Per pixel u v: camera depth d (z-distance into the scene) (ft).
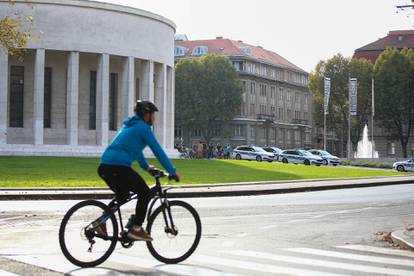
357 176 167.22
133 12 222.07
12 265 36.37
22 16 207.00
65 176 130.52
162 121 238.48
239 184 118.93
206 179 131.54
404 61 364.99
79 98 224.12
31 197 88.58
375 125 380.37
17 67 216.54
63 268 35.73
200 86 386.32
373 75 370.73
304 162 271.90
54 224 57.16
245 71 458.91
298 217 67.56
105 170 36.32
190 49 481.05
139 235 36.52
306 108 556.92
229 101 389.39
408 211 75.87
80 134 223.10
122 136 36.40
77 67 212.23
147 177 130.93
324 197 98.32
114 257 39.99
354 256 42.16
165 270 35.68
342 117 389.19
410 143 426.51
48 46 208.74
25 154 202.49
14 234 50.14
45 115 219.82
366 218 67.46
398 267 38.22
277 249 44.73
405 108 366.43
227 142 449.48
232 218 65.46
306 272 35.96
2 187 101.86
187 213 38.04
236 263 38.45
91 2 213.46
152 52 230.89
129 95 221.87
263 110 483.10
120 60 234.99
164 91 239.09
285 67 513.04
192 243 38.19
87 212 36.50
